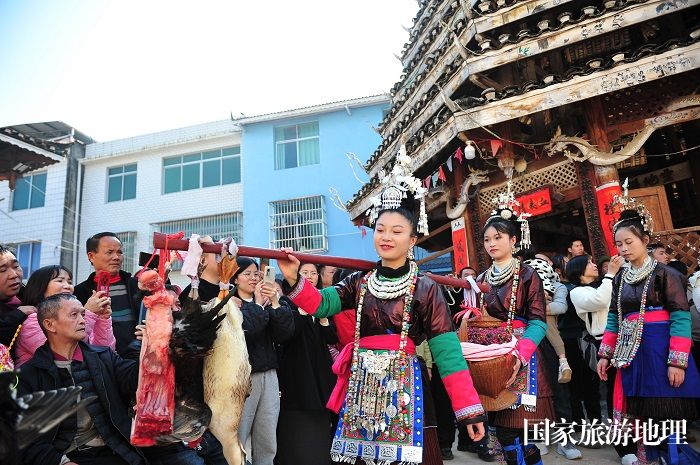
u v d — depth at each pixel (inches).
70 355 99.5
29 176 720.3
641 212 142.9
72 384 95.2
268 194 664.4
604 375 138.6
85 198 722.8
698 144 338.6
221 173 700.0
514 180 286.8
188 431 76.9
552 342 180.2
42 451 85.7
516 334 124.0
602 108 255.6
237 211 666.8
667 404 121.5
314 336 136.1
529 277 126.8
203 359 80.9
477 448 195.3
